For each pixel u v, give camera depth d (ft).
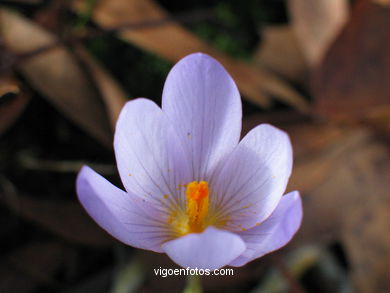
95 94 0.72
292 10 0.85
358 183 0.73
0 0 0.81
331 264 0.74
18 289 0.69
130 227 0.55
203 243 0.48
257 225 0.56
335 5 0.85
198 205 0.57
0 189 0.70
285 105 0.83
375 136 0.76
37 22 0.78
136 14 0.78
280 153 0.55
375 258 0.70
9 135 0.75
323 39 0.85
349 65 0.78
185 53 0.77
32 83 0.71
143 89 0.83
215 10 0.88
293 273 0.72
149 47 0.76
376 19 0.77
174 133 0.57
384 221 0.71
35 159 0.75
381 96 0.77
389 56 0.76
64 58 0.72
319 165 0.74
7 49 0.72
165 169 0.58
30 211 0.69
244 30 0.89
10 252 0.70
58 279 0.71
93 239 0.69
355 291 0.70
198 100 0.56
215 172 0.58
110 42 0.83
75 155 0.75
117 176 0.74
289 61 0.84
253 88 0.78
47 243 0.71
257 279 0.72
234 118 0.57
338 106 0.77
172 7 0.88
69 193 0.74
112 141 0.70
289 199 0.54
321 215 0.71
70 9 0.79
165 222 0.58
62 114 0.77
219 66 0.55
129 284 0.68
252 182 0.57
